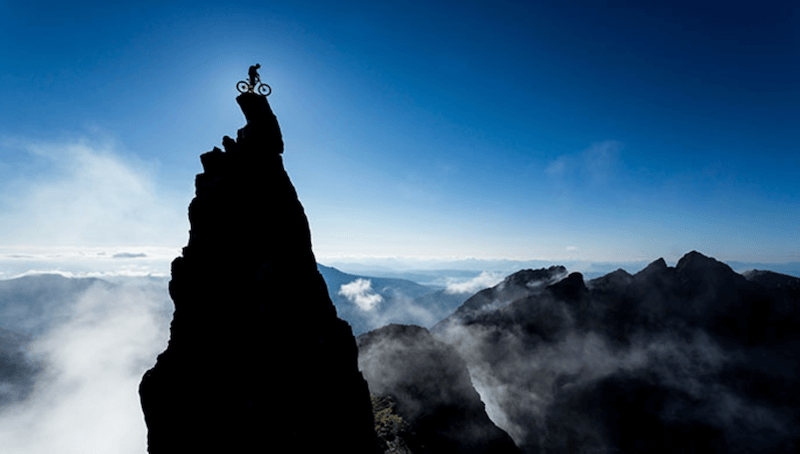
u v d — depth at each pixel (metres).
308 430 16.27
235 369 15.47
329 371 18.39
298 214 19.84
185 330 15.98
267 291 16.50
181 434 14.62
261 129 19.28
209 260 16.62
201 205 17.30
